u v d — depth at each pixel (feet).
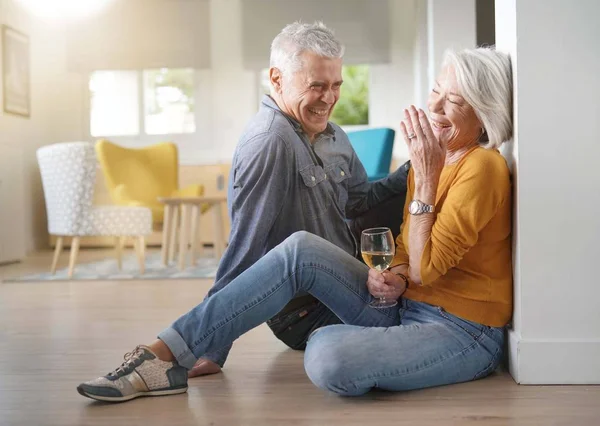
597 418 4.94
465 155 5.72
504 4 6.16
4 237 21.33
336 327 5.77
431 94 5.91
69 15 27.02
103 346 8.13
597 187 5.65
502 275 5.88
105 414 5.33
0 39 22.59
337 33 26.30
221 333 5.73
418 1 21.47
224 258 6.51
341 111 27.25
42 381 6.48
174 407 5.47
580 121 5.64
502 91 5.73
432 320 5.82
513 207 5.89
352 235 7.36
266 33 26.71
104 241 25.40
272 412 5.29
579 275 5.70
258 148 6.53
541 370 5.78
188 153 27.30
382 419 5.04
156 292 13.25
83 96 27.35
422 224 5.56
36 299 12.59
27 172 24.36
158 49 26.94
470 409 5.20
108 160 20.67
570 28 5.63
